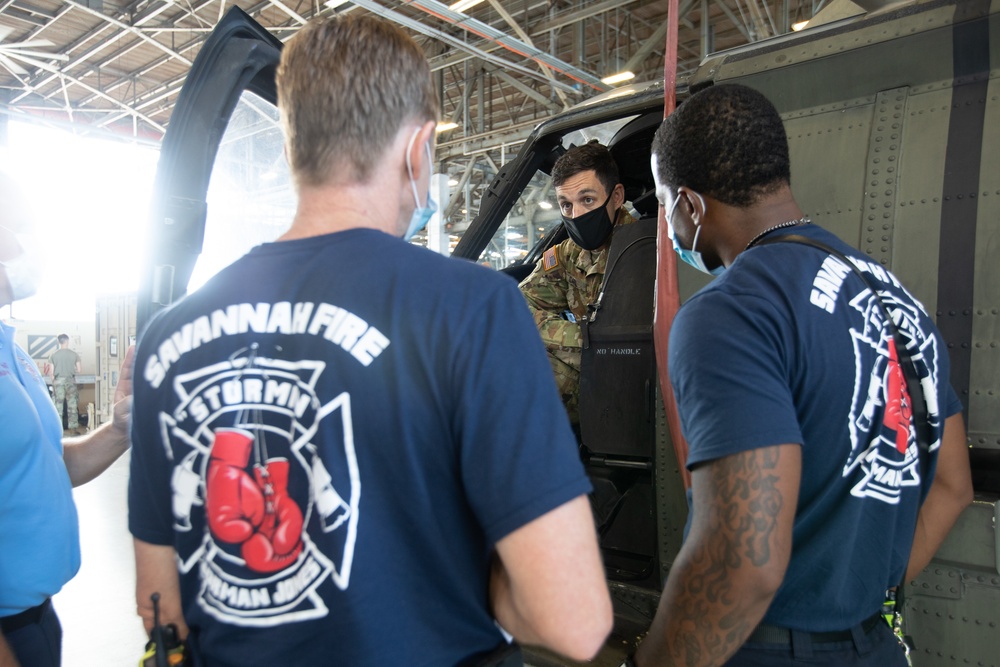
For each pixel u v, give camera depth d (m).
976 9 1.16
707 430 0.72
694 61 8.52
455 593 0.59
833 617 0.76
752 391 0.70
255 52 1.28
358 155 0.62
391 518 0.57
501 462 0.54
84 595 2.93
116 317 8.10
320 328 0.57
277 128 1.32
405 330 0.56
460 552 0.59
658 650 0.76
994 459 1.11
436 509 0.57
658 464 1.62
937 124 1.22
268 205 1.25
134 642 2.51
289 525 0.57
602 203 1.93
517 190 2.27
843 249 0.84
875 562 0.77
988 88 1.17
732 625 0.70
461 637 0.60
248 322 0.60
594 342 1.81
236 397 0.59
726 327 0.74
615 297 1.79
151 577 0.69
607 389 1.77
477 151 8.95
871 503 0.76
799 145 1.37
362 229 0.61
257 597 0.58
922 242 1.21
